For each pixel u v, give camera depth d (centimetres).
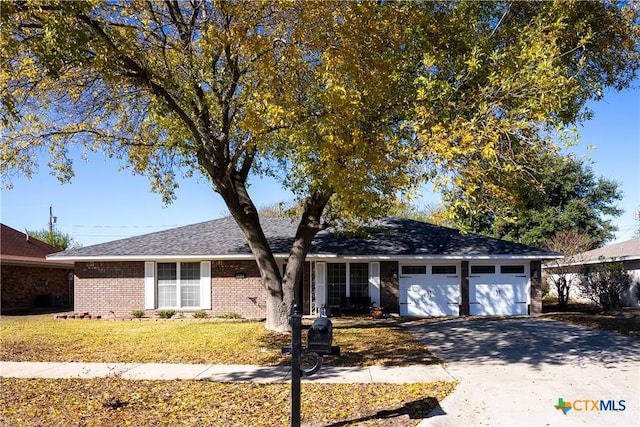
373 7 970
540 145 798
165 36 1065
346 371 948
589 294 2069
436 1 1049
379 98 950
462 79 930
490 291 2016
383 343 1256
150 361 1061
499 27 1058
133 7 1006
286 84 982
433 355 1102
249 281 1958
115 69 966
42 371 973
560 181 3372
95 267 1998
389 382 858
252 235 1409
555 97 759
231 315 1922
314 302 1994
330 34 970
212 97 1128
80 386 847
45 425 640
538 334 1387
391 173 873
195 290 1981
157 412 692
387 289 2008
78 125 1225
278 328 1400
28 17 806
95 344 1259
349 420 657
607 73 1116
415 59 1006
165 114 1090
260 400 749
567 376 886
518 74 832
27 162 1246
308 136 930
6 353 1151
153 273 1978
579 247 2912
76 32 794
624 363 987
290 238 2091
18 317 2019
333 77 927
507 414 682
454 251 1988
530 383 841
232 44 1033
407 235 2175
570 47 980
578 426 635
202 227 2277
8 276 2419
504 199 971
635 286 2275
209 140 1196
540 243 3309
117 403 730
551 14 948
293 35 985
